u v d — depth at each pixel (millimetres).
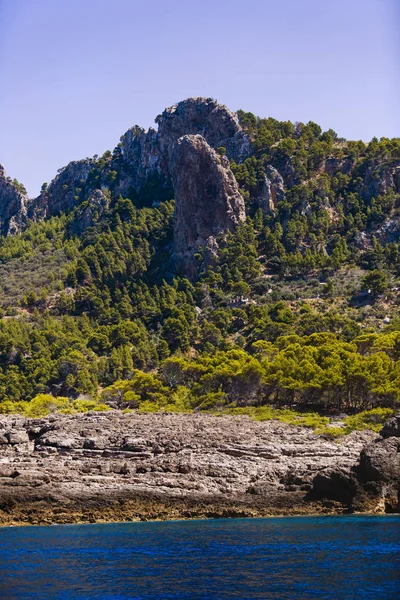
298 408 151875
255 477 106250
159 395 171250
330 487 101688
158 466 107562
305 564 73125
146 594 65438
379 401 148250
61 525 93188
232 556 76500
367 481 101688
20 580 69438
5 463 108062
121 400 173625
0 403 183625
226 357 180000
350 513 99812
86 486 99312
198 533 87750
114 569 72312
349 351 175750
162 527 91938
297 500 101125
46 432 125000
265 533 87250
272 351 186875
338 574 69875
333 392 152000
